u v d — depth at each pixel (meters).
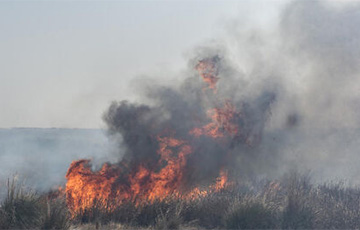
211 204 23.77
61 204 21.48
